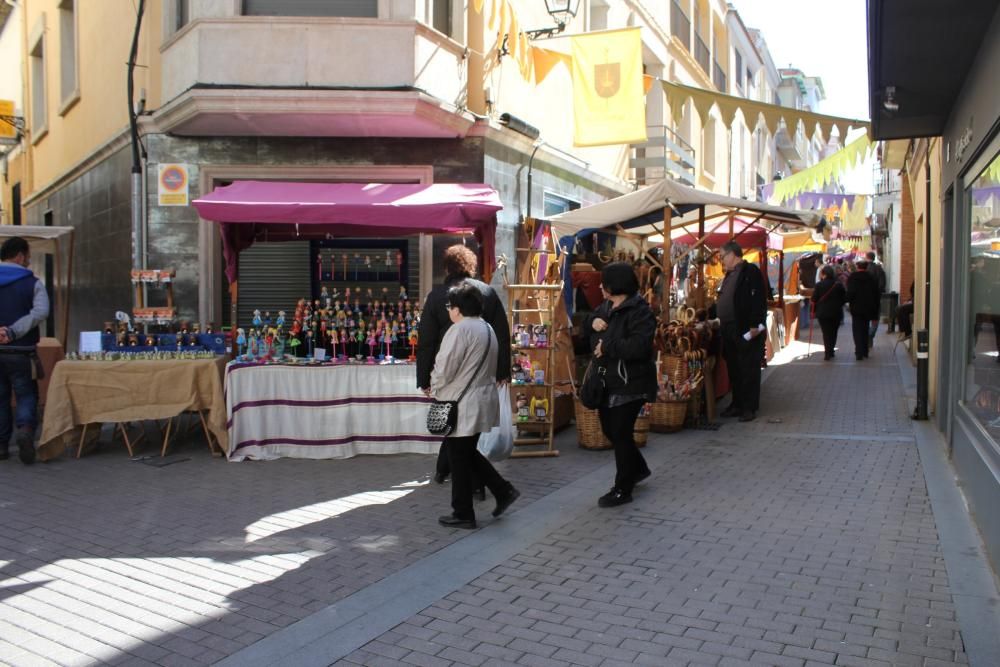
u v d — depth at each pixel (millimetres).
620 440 5719
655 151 16875
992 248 4992
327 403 7250
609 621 3871
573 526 5316
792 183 12586
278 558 4754
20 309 6980
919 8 4691
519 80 11172
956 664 3395
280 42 8812
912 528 5152
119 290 10641
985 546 4715
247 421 7188
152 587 4328
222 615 3977
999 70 4629
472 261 5688
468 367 5117
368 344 7750
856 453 7246
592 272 10078
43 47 14289
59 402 7031
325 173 9625
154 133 9602
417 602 4117
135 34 9422
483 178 9875
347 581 4406
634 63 9195
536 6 11422
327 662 3494
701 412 9086
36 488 6254
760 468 6770
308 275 10141
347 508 5742
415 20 8828
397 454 7375
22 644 3672
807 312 22562
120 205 10539
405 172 9703
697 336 8516
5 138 16125
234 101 8680
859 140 11219
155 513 5621
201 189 9578
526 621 3889
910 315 15773
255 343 7590
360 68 8820
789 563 4582
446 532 5215
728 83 24125
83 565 4645
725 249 9047
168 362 7125
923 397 8719
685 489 6148
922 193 11383
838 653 3504
